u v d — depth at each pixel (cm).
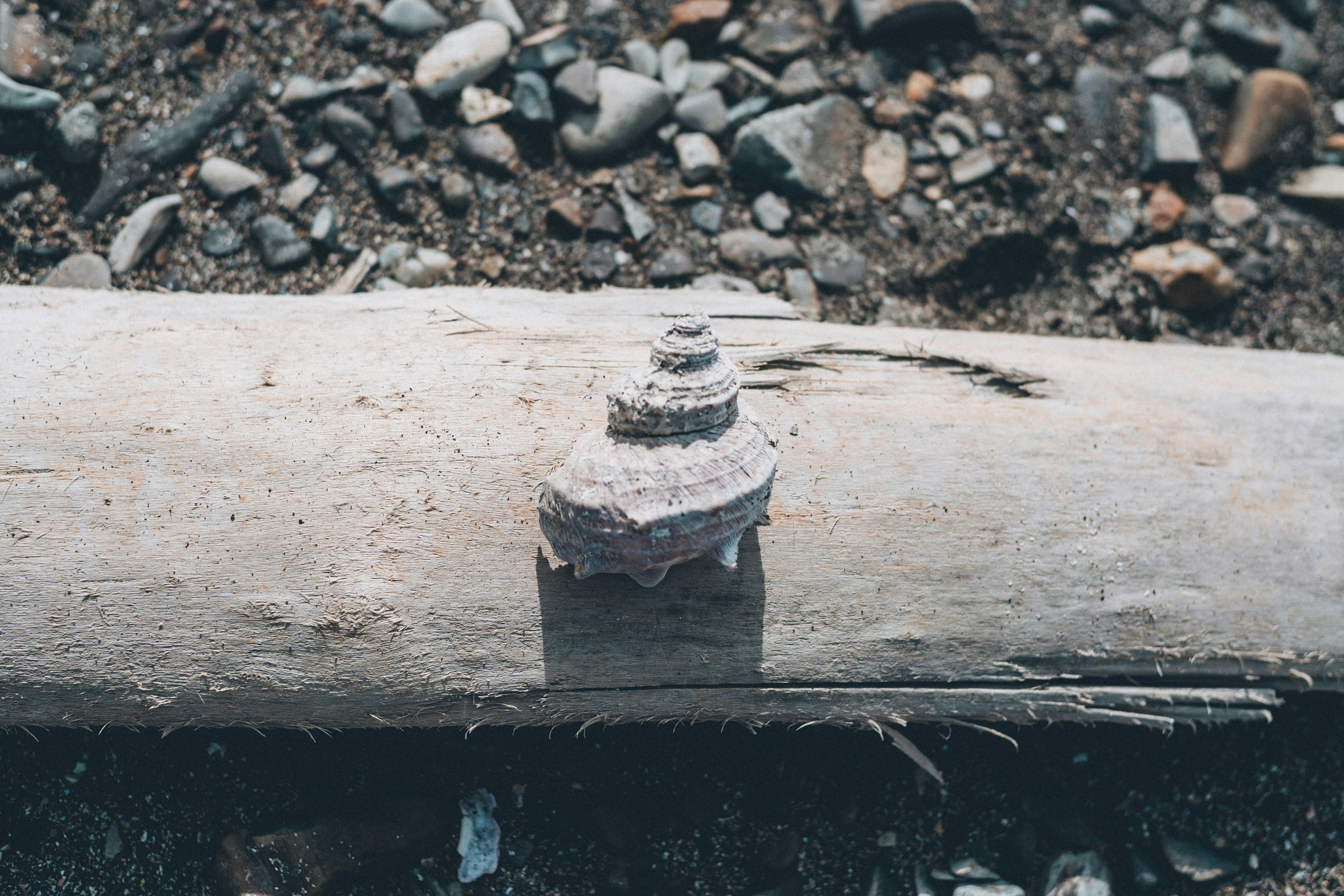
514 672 61
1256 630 65
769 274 77
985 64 83
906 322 78
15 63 75
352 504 61
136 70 77
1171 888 68
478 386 63
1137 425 65
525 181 77
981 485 63
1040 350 68
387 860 66
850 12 82
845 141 80
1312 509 65
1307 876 69
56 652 60
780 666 62
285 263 75
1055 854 68
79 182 75
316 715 62
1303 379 69
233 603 60
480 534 61
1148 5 85
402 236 76
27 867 65
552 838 67
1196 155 81
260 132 77
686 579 61
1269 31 84
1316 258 81
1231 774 70
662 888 67
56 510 60
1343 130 83
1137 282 79
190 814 66
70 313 64
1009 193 80
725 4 81
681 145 78
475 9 79
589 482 58
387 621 61
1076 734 69
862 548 62
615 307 67
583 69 78
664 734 68
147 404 62
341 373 63
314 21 78
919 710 64
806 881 68
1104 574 64
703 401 58
